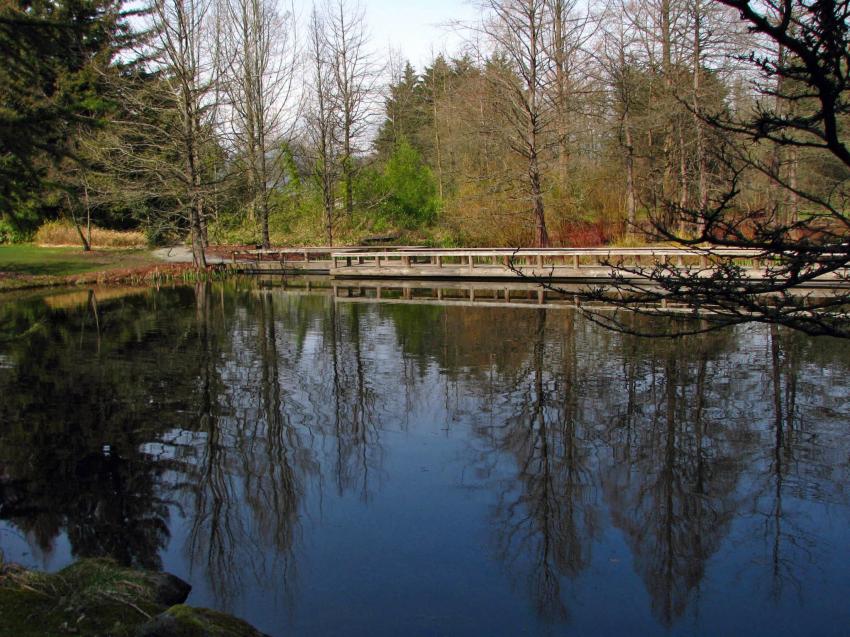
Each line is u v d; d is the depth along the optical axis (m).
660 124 20.61
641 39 21.80
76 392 9.82
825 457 7.15
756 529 5.80
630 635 4.48
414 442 7.86
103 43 21.83
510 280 22.19
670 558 5.37
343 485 6.75
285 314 16.75
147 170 25.22
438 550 5.53
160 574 4.89
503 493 6.52
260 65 29.69
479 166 29.05
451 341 13.10
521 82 23.86
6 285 21.67
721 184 16.67
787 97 3.14
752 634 4.48
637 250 18.70
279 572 5.22
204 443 7.88
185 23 24.62
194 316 16.48
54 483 6.82
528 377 10.34
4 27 6.76
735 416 8.39
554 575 5.16
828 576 5.11
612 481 6.74
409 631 4.51
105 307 18.05
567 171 25.70
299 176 35.06
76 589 4.45
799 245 3.21
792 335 12.73
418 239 33.00
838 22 2.73
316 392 9.82
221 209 31.20
